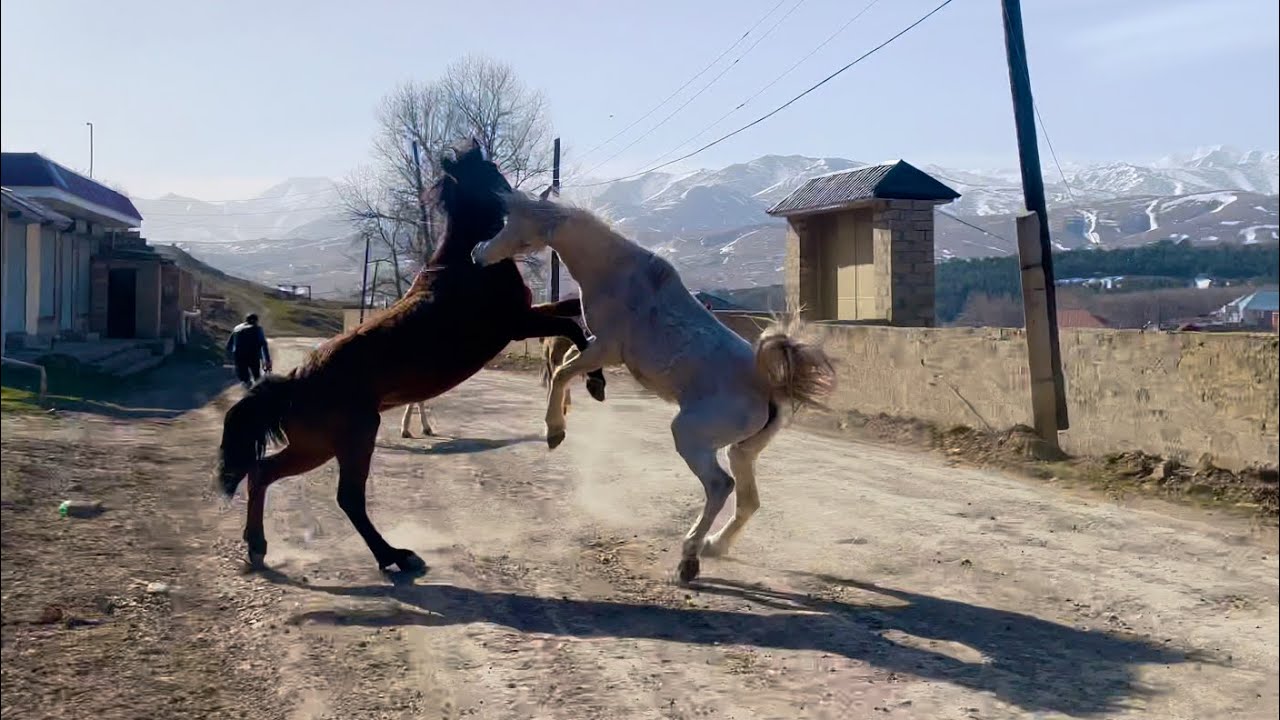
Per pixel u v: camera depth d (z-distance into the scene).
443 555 8.81
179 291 40.09
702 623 7.12
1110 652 6.63
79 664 6.00
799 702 5.78
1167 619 7.29
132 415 17.98
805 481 12.30
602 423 17.98
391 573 8.18
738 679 6.11
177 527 9.44
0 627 6.46
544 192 8.35
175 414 18.88
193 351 39.16
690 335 7.99
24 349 26.86
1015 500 11.27
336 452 8.29
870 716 5.61
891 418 17.23
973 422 15.57
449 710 5.57
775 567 8.57
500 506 10.76
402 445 15.21
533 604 7.50
